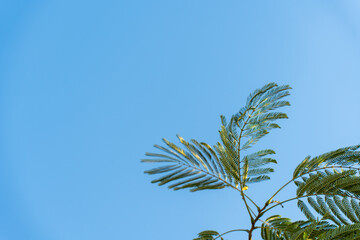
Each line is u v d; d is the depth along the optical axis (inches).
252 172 194.9
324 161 184.9
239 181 185.8
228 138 193.9
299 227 173.0
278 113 193.2
